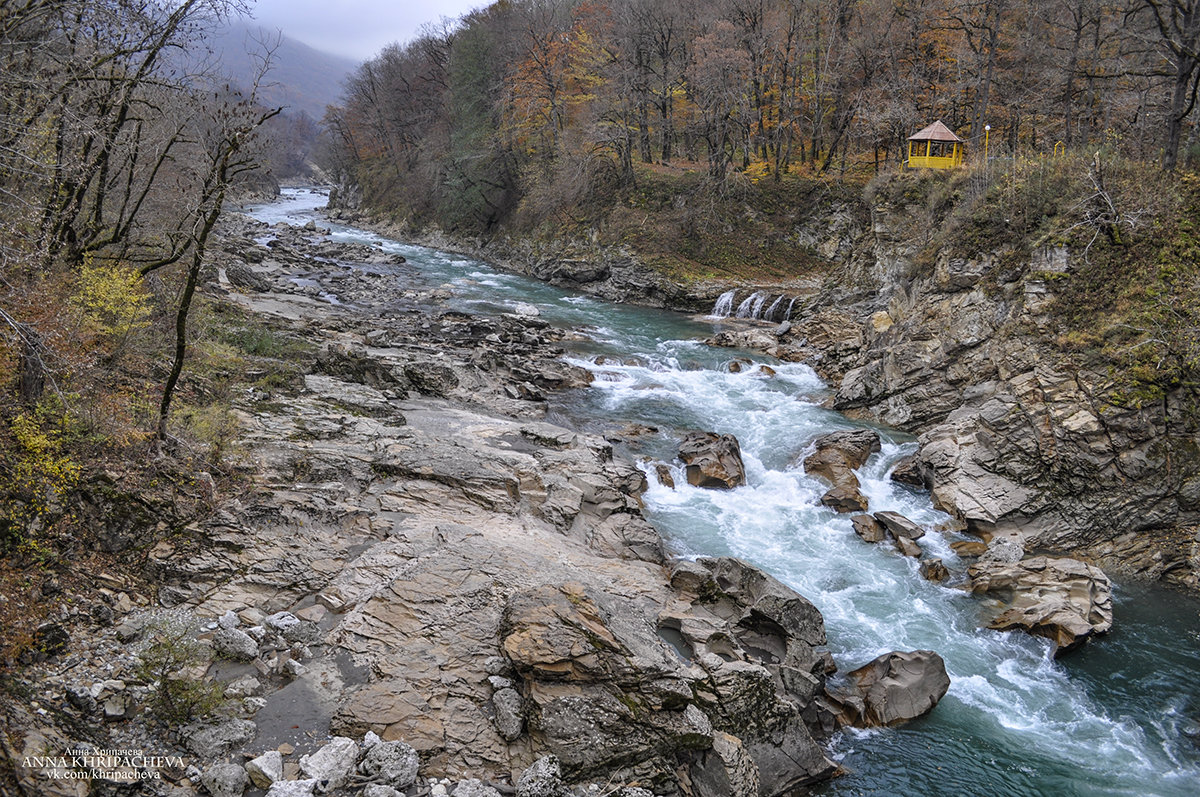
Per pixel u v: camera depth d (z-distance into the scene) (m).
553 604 12.63
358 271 52.00
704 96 55.00
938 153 42.56
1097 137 41.38
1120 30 35.81
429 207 77.44
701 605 16.48
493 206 66.12
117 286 16.66
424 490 18.41
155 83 17.77
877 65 52.38
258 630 12.56
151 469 14.82
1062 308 23.22
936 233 30.12
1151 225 22.56
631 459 24.08
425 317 39.12
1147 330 20.89
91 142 17.88
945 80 51.28
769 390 31.61
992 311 25.48
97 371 16.44
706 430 27.20
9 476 12.80
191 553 13.91
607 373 32.72
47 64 16.59
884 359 28.88
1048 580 17.55
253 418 19.67
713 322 44.34
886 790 12.81
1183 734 14.27
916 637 16.70
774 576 18.58
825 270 52.75
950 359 26.62
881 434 26.77
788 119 57.78
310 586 14.16
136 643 11.70
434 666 12.33
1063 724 14.48
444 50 87.62
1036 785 13.02
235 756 10.27
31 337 13.34
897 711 14.40
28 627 10.88
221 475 16.14
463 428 23.31
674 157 65.62
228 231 53.75
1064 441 20.84
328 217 92.25
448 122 75.56
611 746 11.00
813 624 15.86
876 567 19.25
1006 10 44.47
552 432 23.62
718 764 11.58
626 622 13.30
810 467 23.92
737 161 61.16
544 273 56.28
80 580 12.49
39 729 9.41
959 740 14.00
